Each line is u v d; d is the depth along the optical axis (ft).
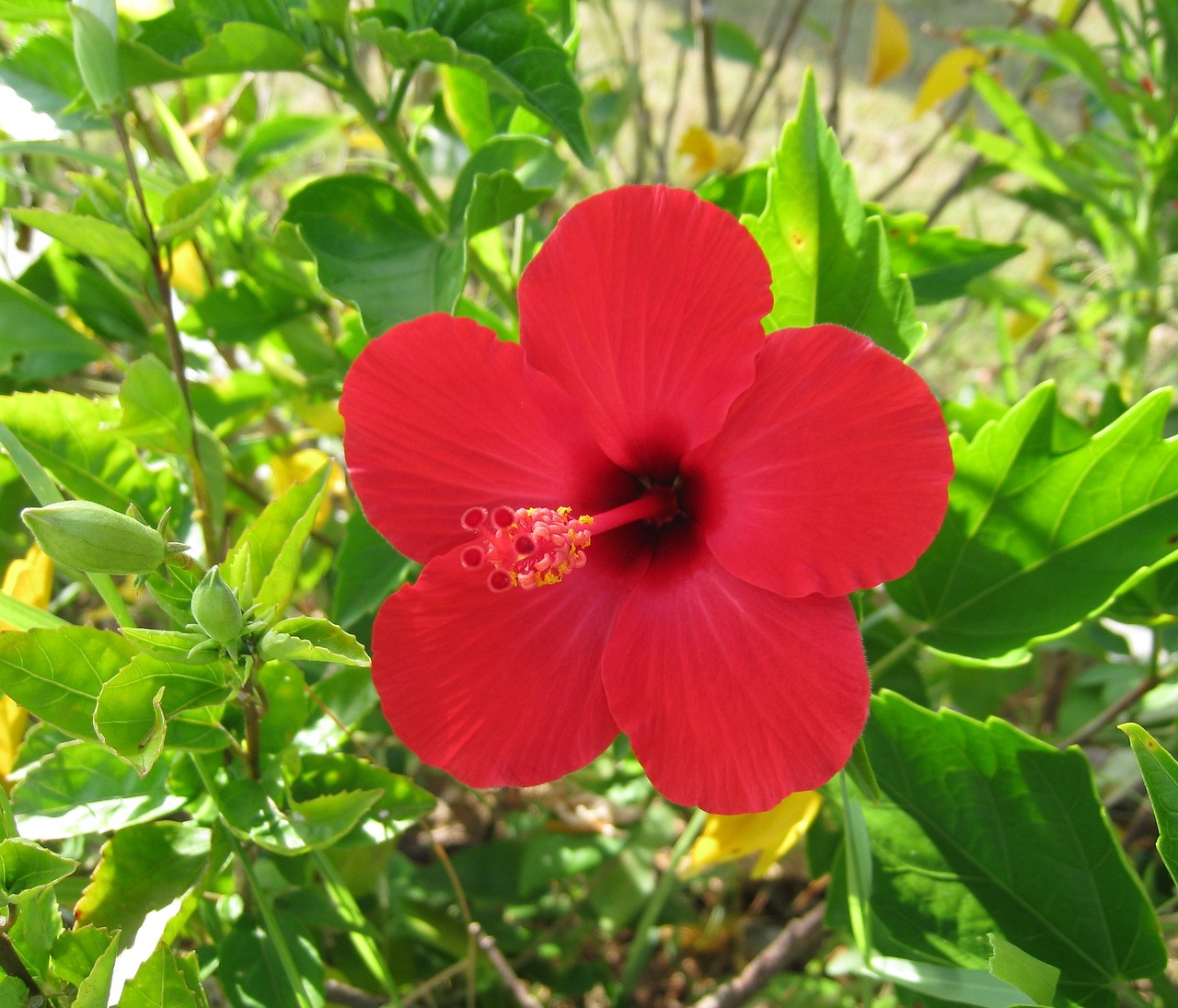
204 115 1.28
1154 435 0.77
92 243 0.82
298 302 1.14
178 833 0.75
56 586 1.30
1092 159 1.36
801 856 1.33
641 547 0.71
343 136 1.61
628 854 1.17
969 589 0.82
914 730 0.79
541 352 0.66
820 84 2.68
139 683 0.64
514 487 0.70
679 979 1.42
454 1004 1.17
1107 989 0.75
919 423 0.60
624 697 0.65
